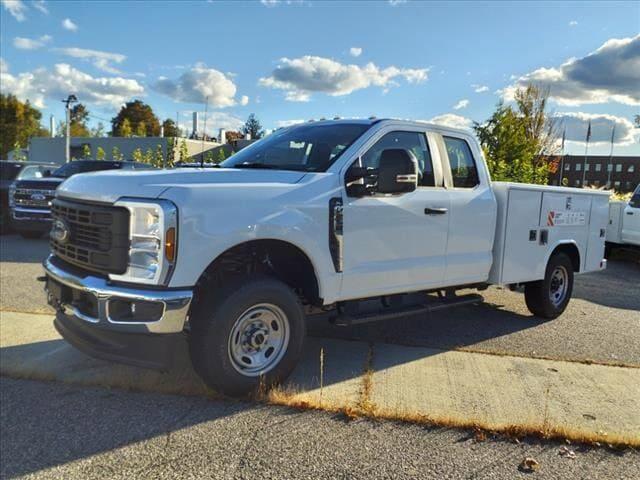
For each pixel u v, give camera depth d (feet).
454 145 18.31
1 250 36.11
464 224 17.85
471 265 18.30
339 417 12.39
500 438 11.68
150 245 11.72
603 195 24.06
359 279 15.06
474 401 13.47
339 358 16.44
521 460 10.87
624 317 23.13
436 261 17.13
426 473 10.28
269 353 13.62
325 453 10.85
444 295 19.40
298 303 13.85
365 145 15.51
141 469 10.15
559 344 18.75
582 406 13.46
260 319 13.38
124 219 11.97
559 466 10.71
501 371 15.76
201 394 13.34
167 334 11.79
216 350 12.54
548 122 101.24
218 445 11.05
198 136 107.14
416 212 16.31
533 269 20.56
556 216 21.36
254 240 13.12
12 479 9.76
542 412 12.97
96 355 12.60
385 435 11.64
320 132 16.60
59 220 13.74
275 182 13.74
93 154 144.36
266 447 11.02
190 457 10.59
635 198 40.88
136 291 11.69
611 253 44.21
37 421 11.89
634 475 10.50
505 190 19.07
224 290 12.75
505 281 19.47
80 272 12.78
